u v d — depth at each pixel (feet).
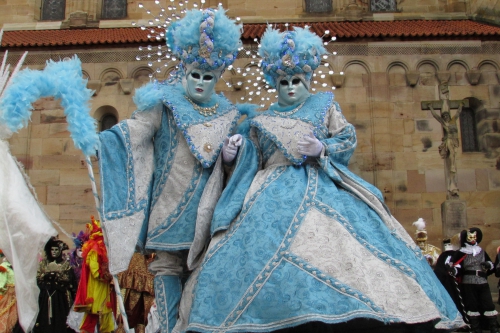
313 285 8.58
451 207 38.45
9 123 9.29
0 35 13.35
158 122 11.19
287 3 57.26
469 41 48.01
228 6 57.11
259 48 11.90
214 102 11.60
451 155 39.65
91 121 9.98
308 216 9.61
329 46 47.47
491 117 46.80
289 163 10.85
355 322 8.70
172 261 10.61
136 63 47.11
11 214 12.13
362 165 45.65
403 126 46.39
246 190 10.48
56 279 24.89
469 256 27.40
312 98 11.64
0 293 22.88
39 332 24.04
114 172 10.21
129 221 10.03
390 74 47.34
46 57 47.26
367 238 9.39
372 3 58.59
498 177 45.91
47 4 59.26
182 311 9.84
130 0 58.29
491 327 26.68
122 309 9.59
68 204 45.29
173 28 12.19
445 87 40.75
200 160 10.56
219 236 9.86
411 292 8.75
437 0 57.57
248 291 8.73
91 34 51.85
